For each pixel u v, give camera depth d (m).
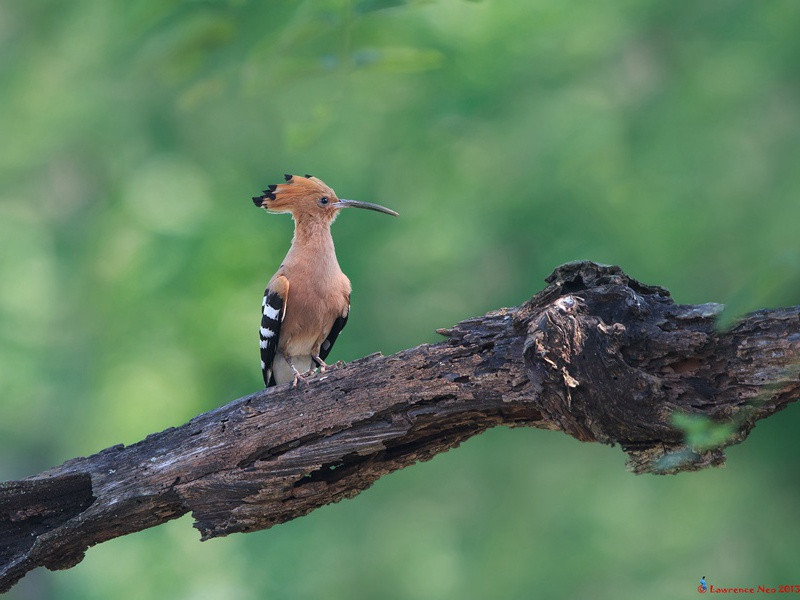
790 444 14.04
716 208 13.00
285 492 6.74
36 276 18.72
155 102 18.19
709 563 15.47
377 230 16.25
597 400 6.00
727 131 13.12
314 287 9.30
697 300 13.24
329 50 8.16
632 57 14.70
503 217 14.91
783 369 5.82
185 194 17.78
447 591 16.89
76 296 18.75
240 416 6.85
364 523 17.88
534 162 14.66
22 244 18.69
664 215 13.34
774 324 5.85
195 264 16.83
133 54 14.95
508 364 6.41
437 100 15.21
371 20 10.97
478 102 14.83
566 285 6.31
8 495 6.92
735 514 15.51
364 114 16.56
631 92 14.60
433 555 17.28
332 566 17.67
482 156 15.50
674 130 13.49
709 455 5.98
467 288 15.91
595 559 15.96
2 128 18.52
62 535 6.90
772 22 12.70
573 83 14.77
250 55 7.61
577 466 16.94
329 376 6.78
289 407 6.77
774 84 12.99
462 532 17.14
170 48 8.09
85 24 15.75
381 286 16.31
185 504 6.87
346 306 9.51
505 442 17.14
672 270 13.41
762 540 15.26
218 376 17.55
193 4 7.94
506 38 14.91
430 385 6.54
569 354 6.00
